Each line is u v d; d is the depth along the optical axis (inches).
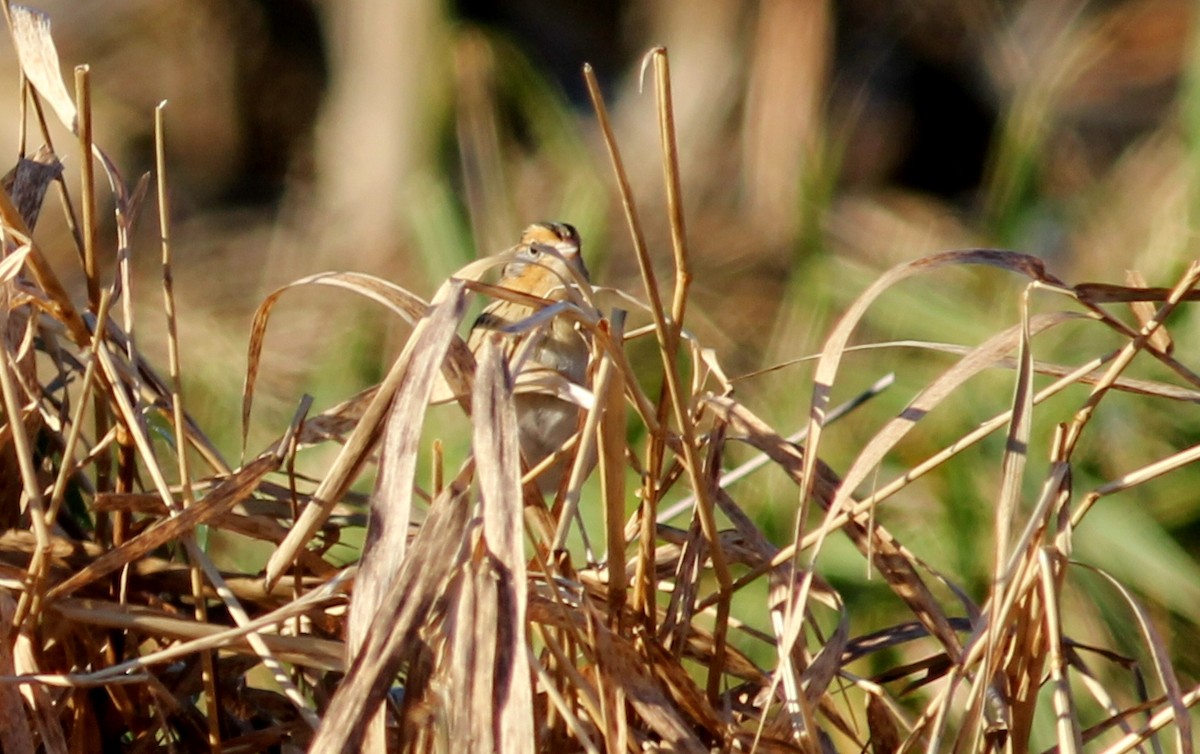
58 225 737.0
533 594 181.5
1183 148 567.2
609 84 992.9
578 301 194.5
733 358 585.0
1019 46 796.0
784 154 788.0
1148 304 226.7
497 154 548.1
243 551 331.9
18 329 213.2
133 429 195.2
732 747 189.0
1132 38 908.0
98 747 202.5
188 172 947.3
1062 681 183.5
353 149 909.8
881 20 949.2
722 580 193.8
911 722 231.5
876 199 816.3
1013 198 534.0
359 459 183.6
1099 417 405.4
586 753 185.6
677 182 179.2
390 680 165.6
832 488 212.2
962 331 470.3
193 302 667.4
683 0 912.9
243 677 215.9
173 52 984.9
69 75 967.0
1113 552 375.9
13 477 207.6
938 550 382.6
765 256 673.6
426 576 168.9
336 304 628.1
